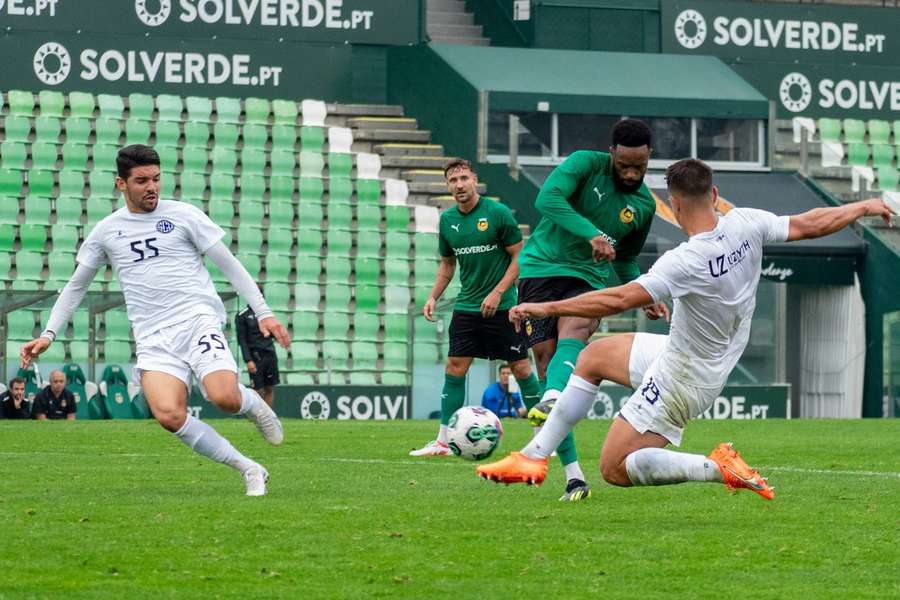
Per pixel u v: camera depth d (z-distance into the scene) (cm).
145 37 7106
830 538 1761
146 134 7025
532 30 7638
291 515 1923
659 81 7412
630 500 2153
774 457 3169
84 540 1694
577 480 2162
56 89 7012
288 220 6925
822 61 7981
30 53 6988
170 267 2164
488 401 5309
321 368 5888
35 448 3300
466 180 3288
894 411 6681
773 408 6300
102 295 5228
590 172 2312
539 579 1484
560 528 1833
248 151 7075
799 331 6762
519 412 5328
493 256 3309
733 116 7394
